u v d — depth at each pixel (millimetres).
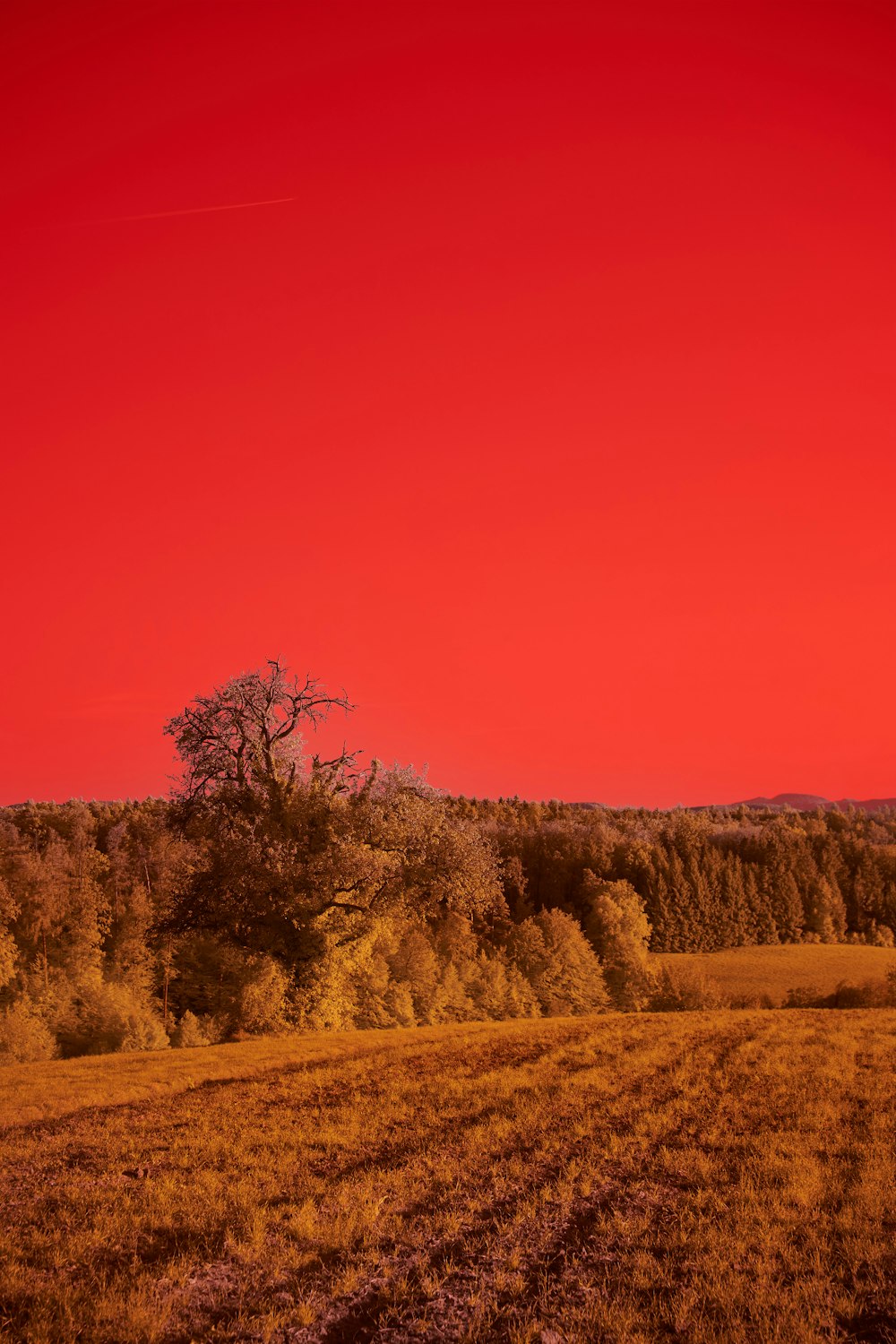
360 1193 12195
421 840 41531
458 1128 16078
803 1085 19734
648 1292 9117
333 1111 17609
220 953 53156
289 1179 12891
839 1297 8781
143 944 71500
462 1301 9016
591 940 98375
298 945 40906
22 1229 11016
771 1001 88062
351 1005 45281
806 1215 10930
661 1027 33156
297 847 40438
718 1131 15406
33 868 79062
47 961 71500
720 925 129500
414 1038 32281
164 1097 20266
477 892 42750
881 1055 24422
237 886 39906
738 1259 9789
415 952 69500
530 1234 10758
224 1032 43812
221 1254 10250
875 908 147750
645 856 136750
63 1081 22734
